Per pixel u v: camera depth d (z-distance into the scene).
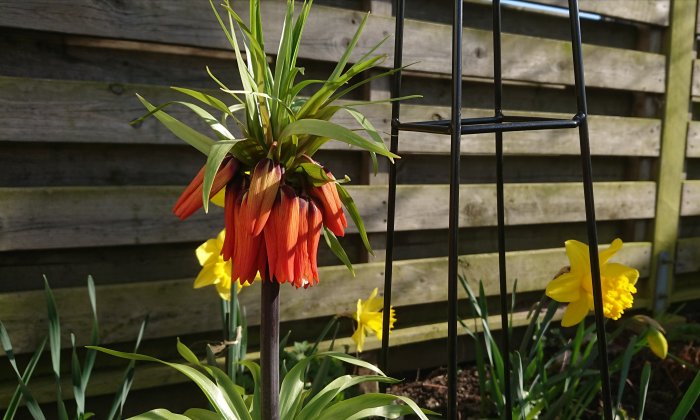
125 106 2.02
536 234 3.01
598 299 1.38
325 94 1.08
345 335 2.51
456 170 1.15
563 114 2.89
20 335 1.95
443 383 2.58
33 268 2.03
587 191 1.36
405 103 2.54
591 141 2.92
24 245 1.92
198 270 2.29
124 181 2.12
